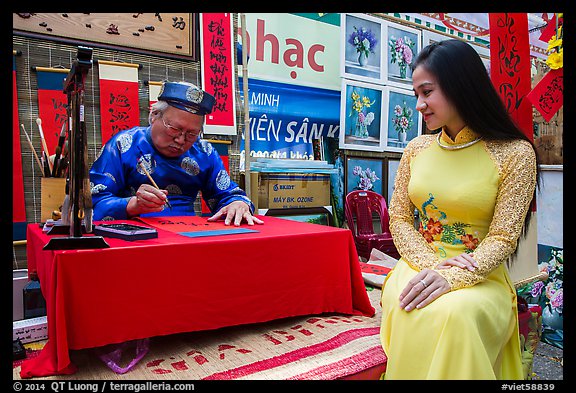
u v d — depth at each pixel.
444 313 1.16
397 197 1.61
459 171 1.39
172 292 1.24
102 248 1.14
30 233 1.74
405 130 3.94
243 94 2.96
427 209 1.46
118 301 1.15
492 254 1.26
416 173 1.50
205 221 1.75
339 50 3.47
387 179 3.87
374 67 3.65
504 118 1.37
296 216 3.12
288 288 1.50
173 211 2.00
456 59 1.31
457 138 1.41
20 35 2.16
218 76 2.77
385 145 3.81
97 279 1.12
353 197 3.22
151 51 2.54
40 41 2.23
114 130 2.44
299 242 1.51
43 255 1.27
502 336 1.25
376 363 1.32
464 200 1.35
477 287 1.26
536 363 2.34
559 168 2.55
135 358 1.27
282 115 3.26
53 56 2.26
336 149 3.54
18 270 2.12
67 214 1.36
